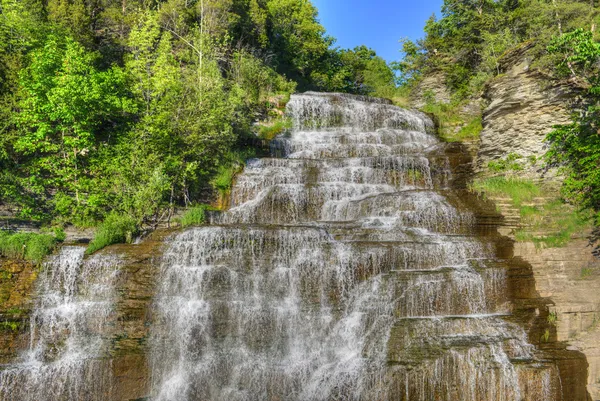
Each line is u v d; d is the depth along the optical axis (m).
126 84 20.86
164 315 11.40
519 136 18.16
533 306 12.05
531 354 10.95
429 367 10.04
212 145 18.95
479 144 20.72
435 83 31.56
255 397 10.62
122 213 15.05
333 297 12.07
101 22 28.92
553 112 17.23
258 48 37.66
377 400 10.02
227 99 21.64
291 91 29.61
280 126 24.78
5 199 15.58
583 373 10.96
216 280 11.98
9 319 10.91
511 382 10.16
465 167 20.27
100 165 16.89
